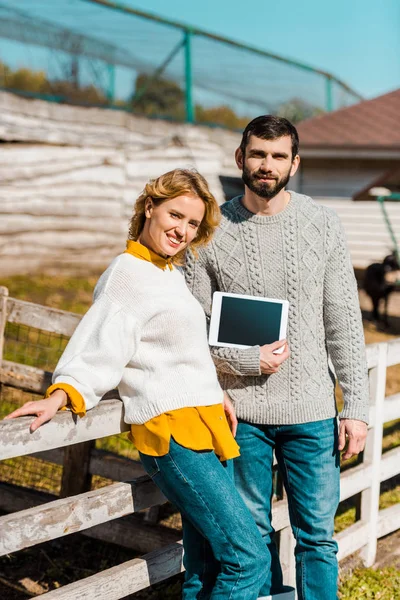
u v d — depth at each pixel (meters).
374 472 3.94
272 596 2.89
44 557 4.05
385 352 3.89
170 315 2.35
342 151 13.65
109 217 13.21
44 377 4.02
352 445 2.74
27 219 12.01
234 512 2.36
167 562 2.91
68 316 3.97
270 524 2.92
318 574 2.79
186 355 2.38
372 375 3.87
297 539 2.85
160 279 2.39
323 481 2.78
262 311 2.72
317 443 2.76
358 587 3.69
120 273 2.35
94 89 13.61
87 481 4.04
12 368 4.14
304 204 2.76
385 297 10.88
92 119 12.86
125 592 2.75
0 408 4.33
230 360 2.68
